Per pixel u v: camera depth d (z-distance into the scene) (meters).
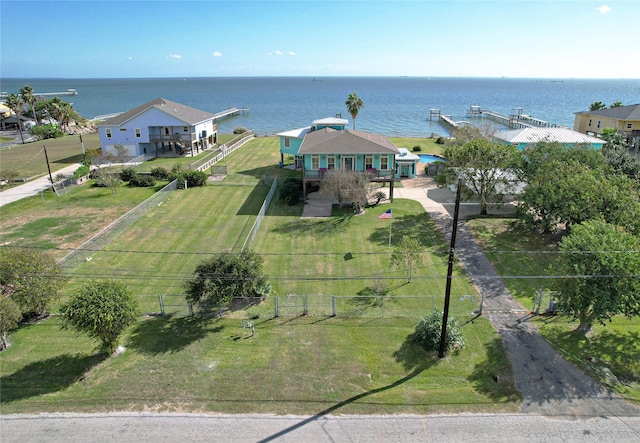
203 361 17.83
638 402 15.66
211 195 41.09
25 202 38.22
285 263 26.78
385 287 23.89
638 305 17.61
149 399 15.84
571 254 18.80
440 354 17.91
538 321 20.62
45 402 15.74
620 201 25.56
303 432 14.43
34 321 20.77
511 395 15.97
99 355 18.30
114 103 183.75
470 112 140.50
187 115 60.34
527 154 33.31
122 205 37.62
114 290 18.19
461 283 24.31
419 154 60.62
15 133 83.94
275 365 17.58
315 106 159.62
